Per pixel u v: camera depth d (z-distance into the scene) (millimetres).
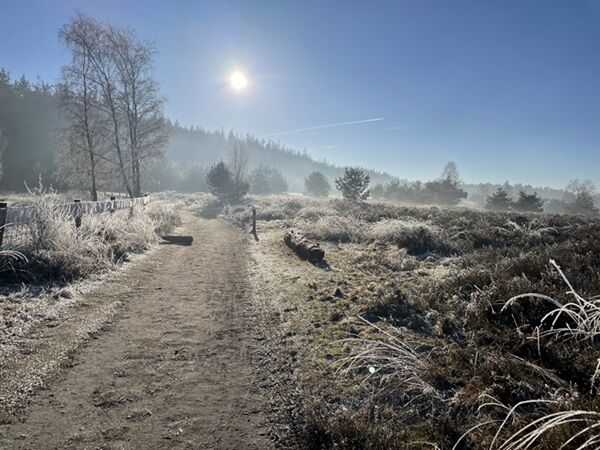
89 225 9594
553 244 10141
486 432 3090
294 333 5301
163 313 5918
